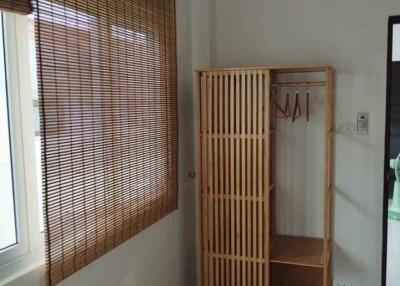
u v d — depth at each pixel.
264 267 2.66
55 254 1.63
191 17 2.96
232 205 2.68
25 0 1.43
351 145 2.88
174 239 2.81
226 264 2.74
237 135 2.62
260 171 2.60
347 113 2.87
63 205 1.66
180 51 2.82
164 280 2.66
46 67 1.55
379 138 2.82
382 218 2.86
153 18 2.39
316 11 2.88
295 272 2.90
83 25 1.76
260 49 3.03
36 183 1.67
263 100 2.55
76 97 1.72
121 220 2.10
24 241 1.60
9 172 1.58
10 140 1.56
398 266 3.34
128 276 2.22
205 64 3.01
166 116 2.58
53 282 1.62
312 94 2.92
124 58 2.09
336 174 2.94
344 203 2.94
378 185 2.85
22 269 1.56
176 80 2.71
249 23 3.04
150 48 2.36
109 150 1.98
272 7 2.97
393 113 3.63
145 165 2.35
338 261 2.98
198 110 2.68
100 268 1.96
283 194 3.06
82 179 1.78
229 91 2.60
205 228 2.75
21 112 1.59
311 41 2.90
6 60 1.52
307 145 2.97
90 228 1.85
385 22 2.74
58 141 1.62
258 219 2.64
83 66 1.76
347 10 2.81
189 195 3.04
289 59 2.96
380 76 2.78
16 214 1.58
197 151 2.75
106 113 1.94
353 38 2.81
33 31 1.55
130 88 2.16
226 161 2.65
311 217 3.02
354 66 2.83
